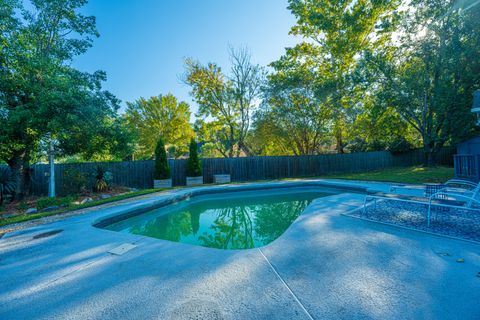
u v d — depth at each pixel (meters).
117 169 11.38
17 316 1.79
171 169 12.93
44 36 8.42
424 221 4.02
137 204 6.48
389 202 5.68
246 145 22.03
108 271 2.50
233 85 18.08
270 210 7.18
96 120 7.70
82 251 3.11
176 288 2.11
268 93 16.88
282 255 2.78
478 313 1.66
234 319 1.67
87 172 10.20
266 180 13.86
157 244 3.32
